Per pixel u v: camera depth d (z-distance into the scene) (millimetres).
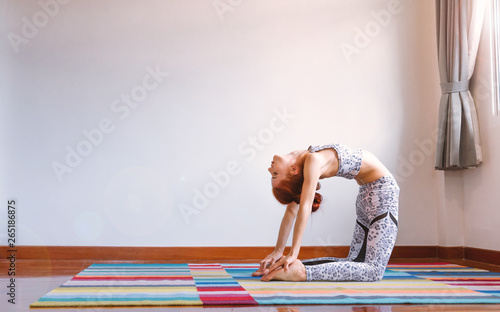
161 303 2207
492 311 2166
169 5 4789
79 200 4566
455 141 4359
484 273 3520
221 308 2154
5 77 4594
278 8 4875
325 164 2902
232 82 4781
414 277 3260
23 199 4527
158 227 4609
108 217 4574
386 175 3029
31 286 2842
